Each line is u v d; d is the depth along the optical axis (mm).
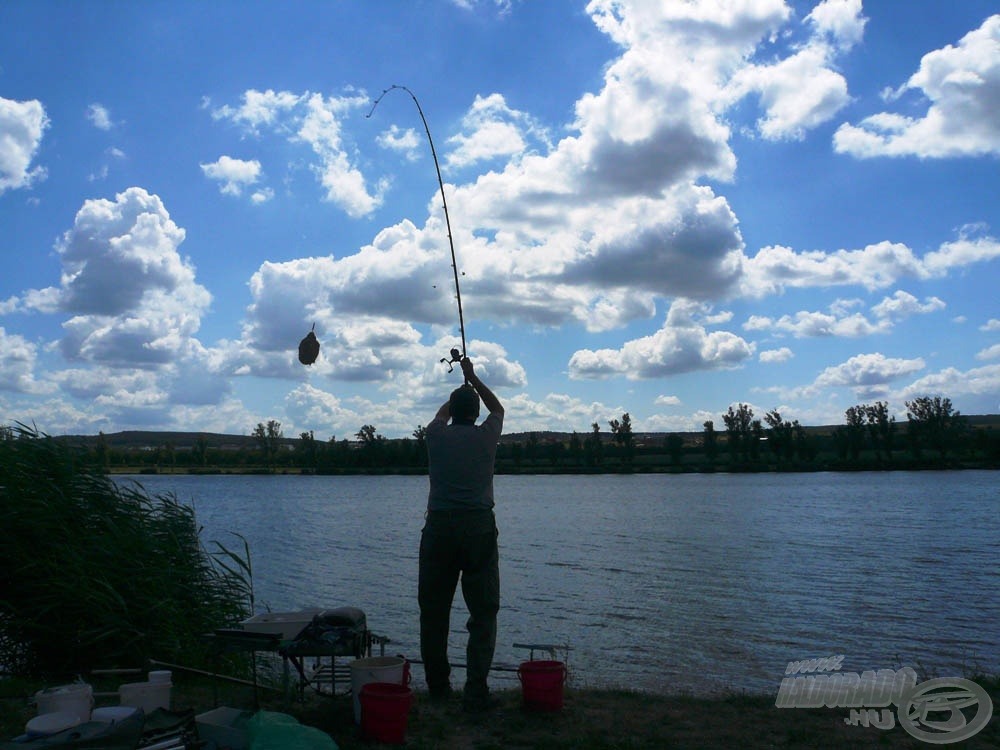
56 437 8750
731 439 146750
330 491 94062
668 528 41594
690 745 4914
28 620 7215
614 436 152000
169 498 9289
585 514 52812
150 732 4363
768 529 40719
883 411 139750
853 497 69500
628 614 17938
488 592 5562
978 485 89500
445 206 6477
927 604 19188
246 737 4516
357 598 19797
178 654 7641
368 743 4855
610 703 6078
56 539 7762
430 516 5559
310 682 6445
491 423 5613
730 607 18844
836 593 20766
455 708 5691
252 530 40344
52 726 4332
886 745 4895
